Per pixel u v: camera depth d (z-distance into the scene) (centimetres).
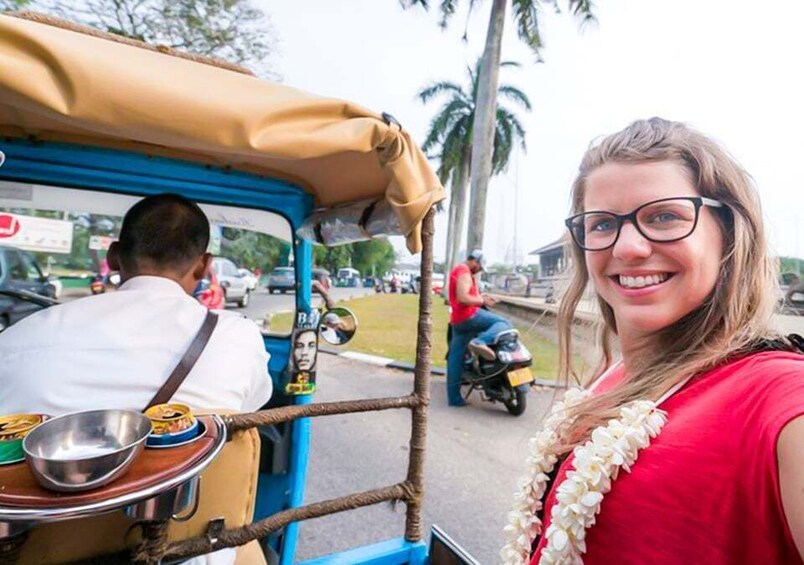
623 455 77
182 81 97
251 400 155
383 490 154
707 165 87
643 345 93
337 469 359
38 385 115
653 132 94
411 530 164
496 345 496
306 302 225
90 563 97
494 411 509
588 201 99
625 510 74
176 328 133
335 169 169
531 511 108
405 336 1066
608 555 76
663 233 86
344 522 284
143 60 97
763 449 62
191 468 92
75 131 153
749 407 68
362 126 119
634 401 86
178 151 172
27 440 86
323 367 727
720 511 65
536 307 1126
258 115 101
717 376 78
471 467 367
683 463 70
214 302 221
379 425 455
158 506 90
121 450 86
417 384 157
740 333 82
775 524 62
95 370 119
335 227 199
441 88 2272
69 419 94
